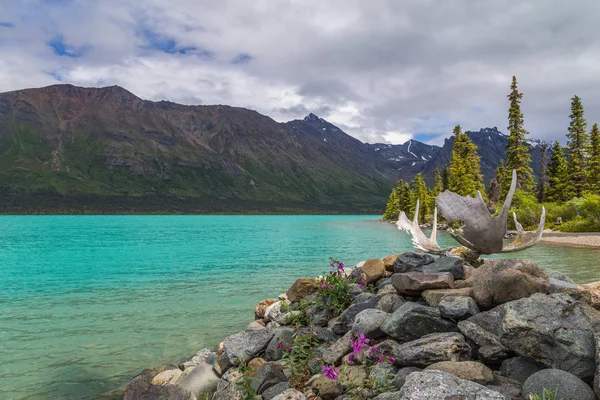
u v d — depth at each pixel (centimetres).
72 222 13112
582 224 5212
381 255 3441
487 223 723
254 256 3416
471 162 8125
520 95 6969
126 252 3819
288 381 690
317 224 12162
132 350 1102
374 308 809
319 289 1016
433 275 765
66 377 920
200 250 3997
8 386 871
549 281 650
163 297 1769
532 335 512
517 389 488
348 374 604
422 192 10069
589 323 515
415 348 584
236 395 654
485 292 645
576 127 7112
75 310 1539
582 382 452
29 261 3144
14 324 1350
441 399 417
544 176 8706
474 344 598
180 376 864
